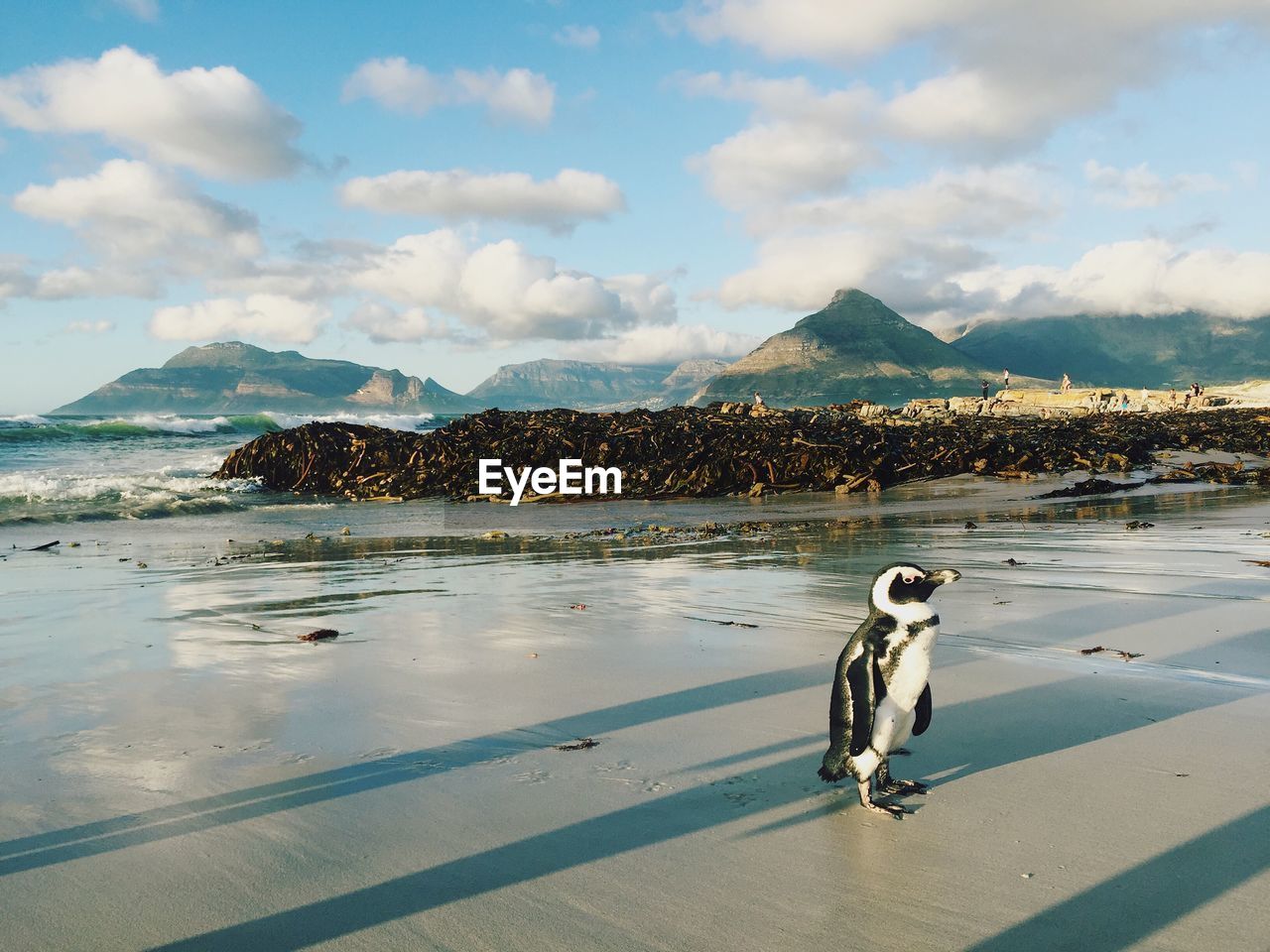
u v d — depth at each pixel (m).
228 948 3.42
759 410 44.69
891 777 5.00
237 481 27.80
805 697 6.58
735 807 4.66
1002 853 4.09
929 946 3.35
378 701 6.64
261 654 8.16
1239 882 3.77
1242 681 6.82
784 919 3.55
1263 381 88.94
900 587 4.64
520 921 3.57
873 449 26.80
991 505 20.73
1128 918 3.51
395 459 28.17
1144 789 4.77
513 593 11.28
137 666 7.78
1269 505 18.70
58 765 5.39
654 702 6.53
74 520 20.94
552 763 5.34
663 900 3.71
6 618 10.05
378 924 3.57
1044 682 6.88
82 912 3.70
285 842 4.32
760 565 13.15
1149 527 15.91
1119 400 66.00
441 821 4.53
